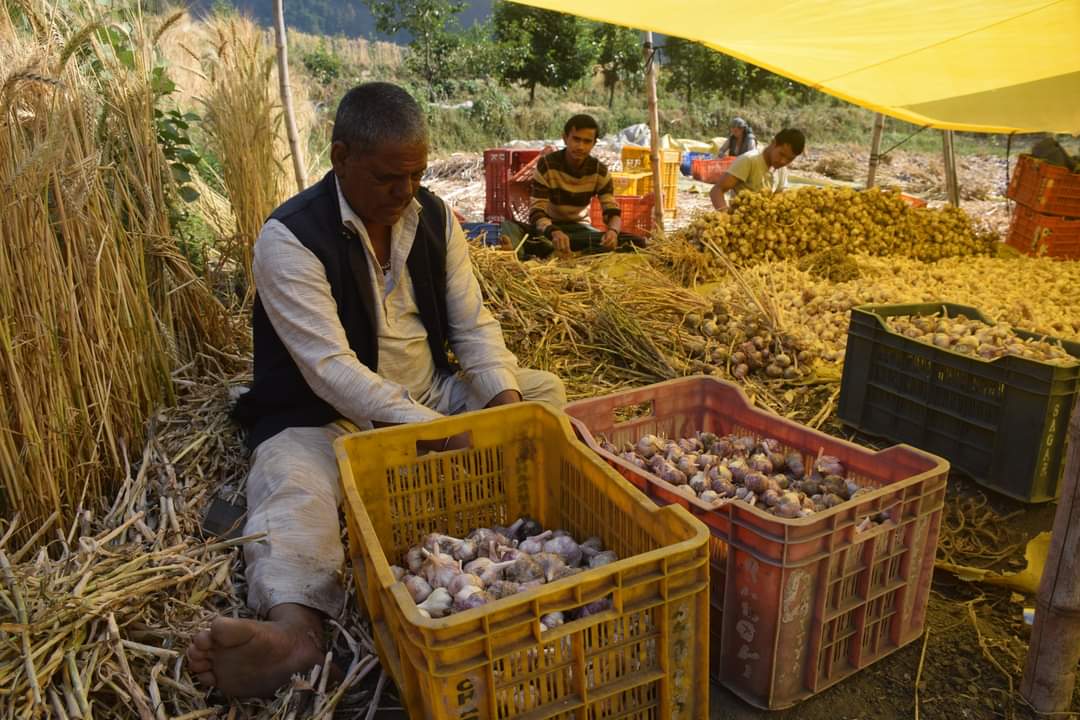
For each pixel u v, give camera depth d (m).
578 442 2.03
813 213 5.74
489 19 24.20
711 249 5.51
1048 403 2.67
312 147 6.43
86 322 2.45
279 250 2.33
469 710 1.39
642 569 1.50
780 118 23.50
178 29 3.80
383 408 2.26
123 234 2.76
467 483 2.17
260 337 2.51
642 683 1.56
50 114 2.32
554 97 24.58
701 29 4.46
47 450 2.22
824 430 3.46
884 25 4.25
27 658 1.64
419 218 2.56
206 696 1.77
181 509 2.35
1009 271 5.58
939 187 14.30
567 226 6.06
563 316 4.09
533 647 1.42
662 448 2.47
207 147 4.54
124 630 1.85
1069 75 5.34
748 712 1.88
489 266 4.20
